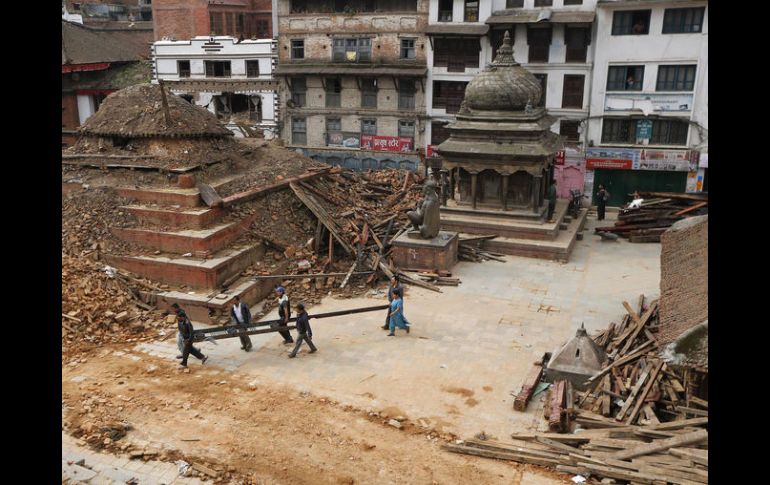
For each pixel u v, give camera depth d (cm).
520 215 2877
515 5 3803
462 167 2925
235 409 1505
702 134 3559
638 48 3553
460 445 1341
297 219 2708
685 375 1379
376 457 1314
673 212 3122
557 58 3744
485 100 2886
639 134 3706
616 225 3152
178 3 5206
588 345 1602
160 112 2884
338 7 4309
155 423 1436
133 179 2620
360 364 1745
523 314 2109
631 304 2180
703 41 3425
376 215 3014
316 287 2319
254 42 4500
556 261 2706
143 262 2169
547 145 2883
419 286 2377
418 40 4091
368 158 4338
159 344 1870
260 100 4597
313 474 1255
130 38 5938
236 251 2286
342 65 4294
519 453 1293
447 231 2931
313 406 1522
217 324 1981
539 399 1546
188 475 1246
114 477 1224
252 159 3144
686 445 1191
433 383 1638
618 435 1285
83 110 4966
